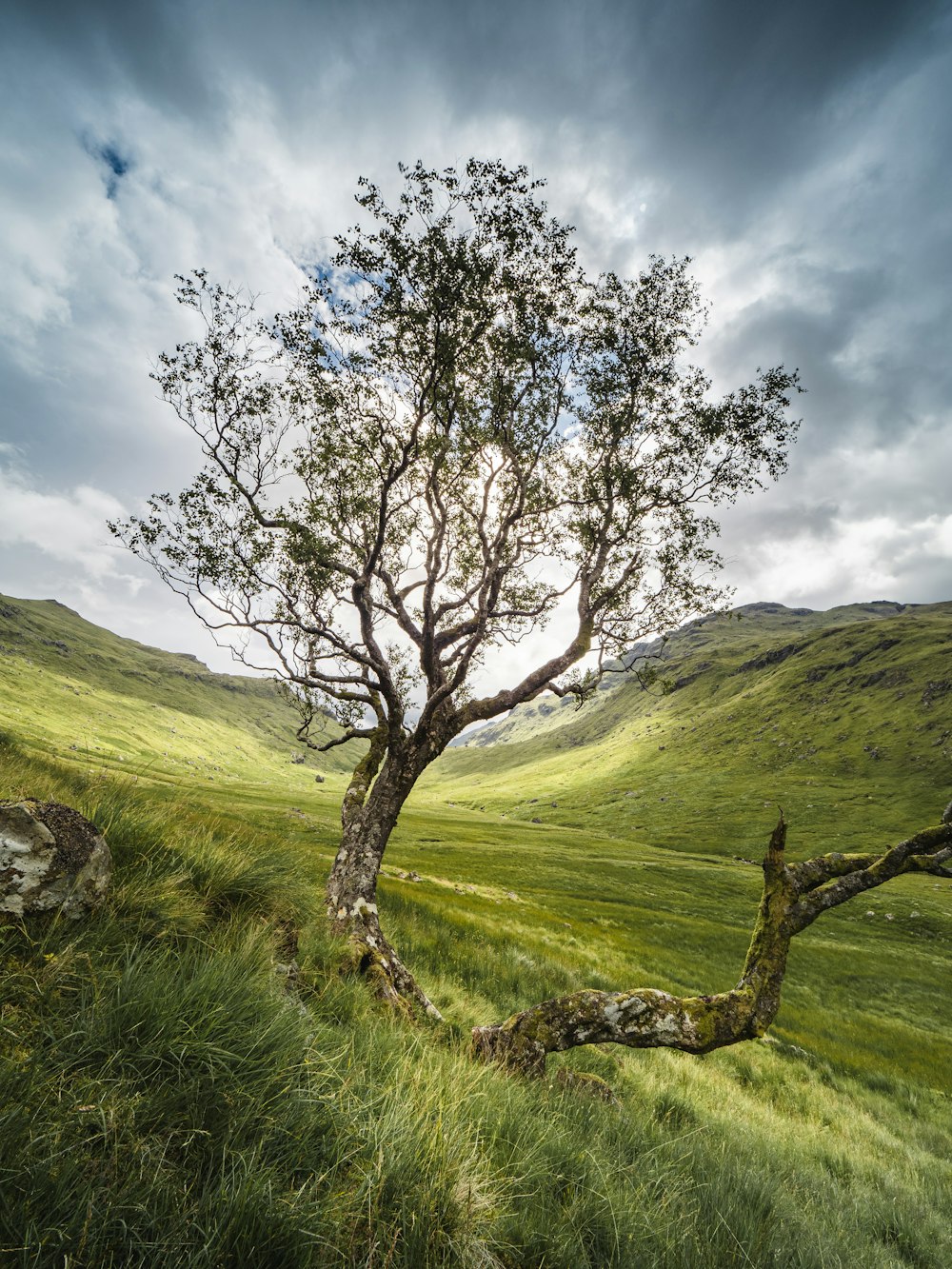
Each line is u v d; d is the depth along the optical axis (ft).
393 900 76.89
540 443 45.01
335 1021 18.19
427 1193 8.84
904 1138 49.65
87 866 13.51
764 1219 14.98
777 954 23.94
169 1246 6.51
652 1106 26.43
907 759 533.55
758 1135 30.63
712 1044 21.62
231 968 13.09
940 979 155.43
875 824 427.74
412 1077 13.69
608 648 50.11
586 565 49.73
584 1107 19.27
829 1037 92.73
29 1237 5.85
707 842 441.27
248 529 39.81
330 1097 10.23
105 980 10.94
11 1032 8.75
